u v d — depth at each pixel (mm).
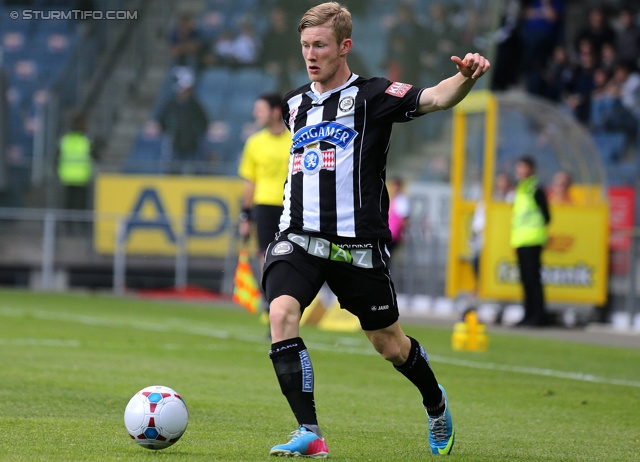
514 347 44844
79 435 20203
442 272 67625
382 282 18422
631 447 21516
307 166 18422
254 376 32031
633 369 37844
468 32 87375
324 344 43750
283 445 17766
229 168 80812
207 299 72500
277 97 41031
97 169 79562
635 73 86938
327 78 18297
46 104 85812
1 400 25016
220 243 73875
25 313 53938
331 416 24641
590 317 60281
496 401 28531
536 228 56531
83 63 89062
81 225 75938
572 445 21516
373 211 18312
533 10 90750
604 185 63062
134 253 75312
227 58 90250
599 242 60000
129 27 90500
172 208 77562
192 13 91375
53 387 27734
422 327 54781
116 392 27234
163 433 18156
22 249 76312
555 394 30281
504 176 62469
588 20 92312
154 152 86062
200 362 35469
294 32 90438
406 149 83438
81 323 49438
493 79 90375
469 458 19156
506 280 60094
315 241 18234
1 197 81688
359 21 89000
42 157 83500
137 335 44562
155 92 88562
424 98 17797
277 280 18219
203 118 86688
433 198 75875
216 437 20625
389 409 26156
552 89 88625
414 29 87875
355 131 18219
